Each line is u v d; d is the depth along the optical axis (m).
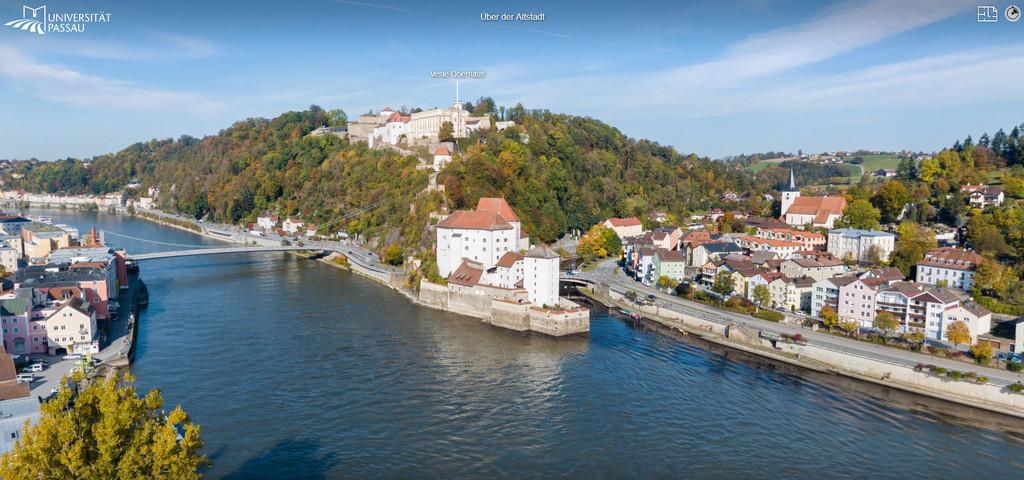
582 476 87.38
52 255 187.12
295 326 158.62
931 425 106.25
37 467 50.75
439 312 181.25
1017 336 126.81
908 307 142.88
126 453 53.38
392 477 86.00
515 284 179.12
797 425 105.19
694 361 138.50
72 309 129.25
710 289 194.12
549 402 112.88
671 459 92.69
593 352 144.38
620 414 108.06
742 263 190.50
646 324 172.00
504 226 191.00
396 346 145.12
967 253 180.88
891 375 124.38
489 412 107.88
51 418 53.22
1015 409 110.00
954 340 131.50
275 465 88.06
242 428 98.88
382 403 110.31
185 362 128.62
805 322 155.88
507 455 92.81
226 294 196.50
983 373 118.38
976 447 98.50
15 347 126.81
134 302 173.50
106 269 165.88
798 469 90.62
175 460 54.41
